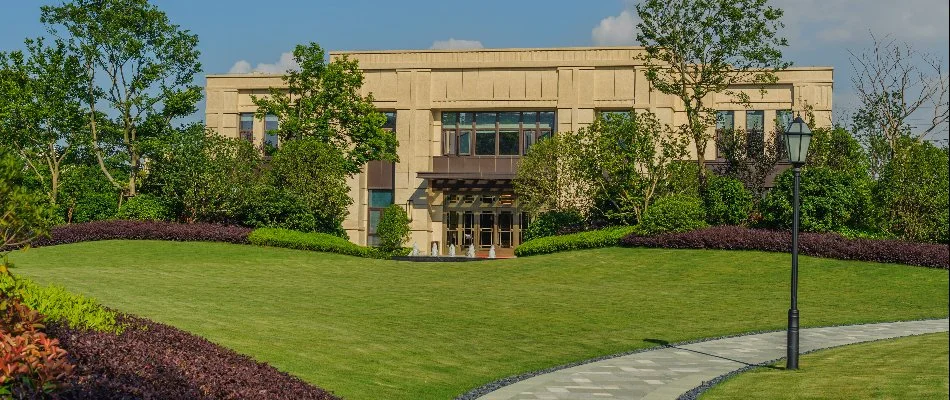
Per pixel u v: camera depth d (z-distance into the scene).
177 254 37.66
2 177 9.90
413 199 53.28
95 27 44.31
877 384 13.97
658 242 38.00
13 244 10.28
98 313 12.51
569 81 52.06
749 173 42.78
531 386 15.83
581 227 42.66
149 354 10.74
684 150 41.50
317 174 42.72
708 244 37.09
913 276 31.58
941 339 20.11
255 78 56.44
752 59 41.44
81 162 52.03
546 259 37.97
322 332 21.05
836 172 38.03
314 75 46.34
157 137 45.94
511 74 52.69
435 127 54.12
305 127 45.62
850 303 28.56
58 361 8.05
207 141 42.69
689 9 41.75
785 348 20.61
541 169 43.47
